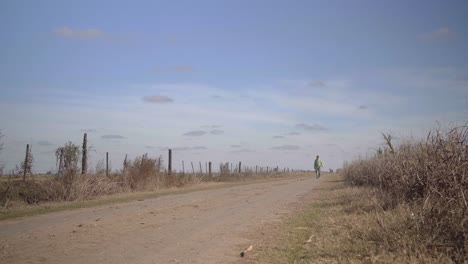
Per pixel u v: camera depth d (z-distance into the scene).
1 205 18.47
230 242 9.54
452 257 6.83
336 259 7.40
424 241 7.55
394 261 6.82
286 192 25.30
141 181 29.25
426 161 10.66
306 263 7.34
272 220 13.04
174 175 34.91
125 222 12.63
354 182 27.09
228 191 26.84
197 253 8.41
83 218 13.70
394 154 14.40
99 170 26.20
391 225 8.89
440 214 8.32
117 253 8.38
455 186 8.52
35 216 14.62
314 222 11.95
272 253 8.30
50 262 7.64
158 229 11.34
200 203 18.44
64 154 24.30
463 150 9.35
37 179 24.22
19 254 8.29
